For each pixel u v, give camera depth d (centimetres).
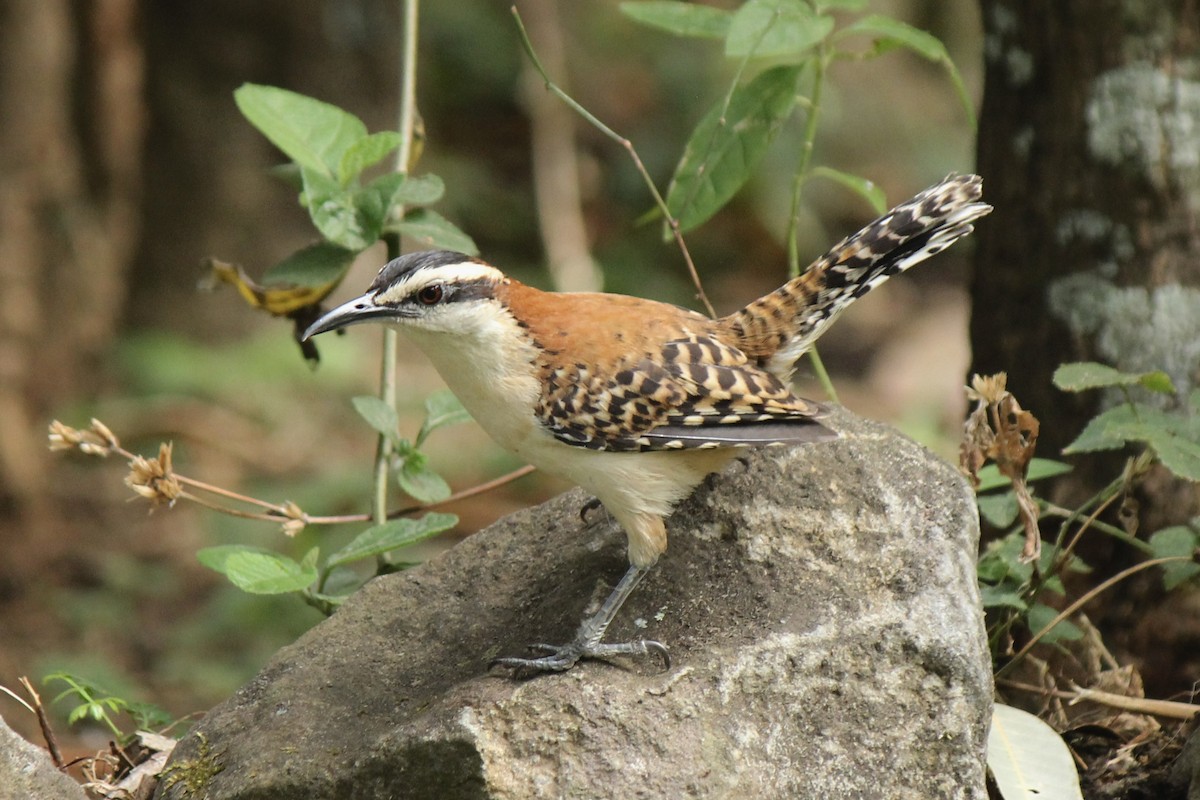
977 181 864
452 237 1008
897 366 2600
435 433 2289
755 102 1034
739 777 720
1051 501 1047
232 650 1825
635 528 808
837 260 848
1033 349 1059
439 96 3108
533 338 813
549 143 2794
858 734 741
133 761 918
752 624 778
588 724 725
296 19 2538
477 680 759
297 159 1008
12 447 2077
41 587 1962
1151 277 1008
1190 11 992
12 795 748
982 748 745
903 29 1001
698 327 846
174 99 2512
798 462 858
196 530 2073
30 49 2130
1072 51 1015
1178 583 921
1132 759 880
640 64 3083
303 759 762
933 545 804
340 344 2522
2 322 2134
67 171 2219
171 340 2459
